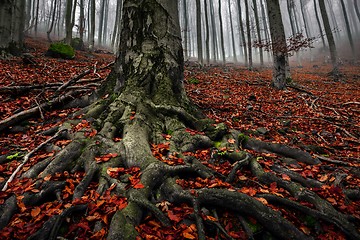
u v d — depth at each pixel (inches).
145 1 178.4
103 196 90.0
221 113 253.1
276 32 434.0
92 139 125.8
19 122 174.4
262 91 413.1
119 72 184.4
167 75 170.9
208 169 113.1
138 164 106.4
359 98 398.0
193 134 142.3
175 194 91.2
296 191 99.9
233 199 87.4
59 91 229.9
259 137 177.8
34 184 96.1
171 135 140.3
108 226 77.7
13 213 82.5
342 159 154.6
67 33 791.7
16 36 603.2
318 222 86.4
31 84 256.4
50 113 193.5
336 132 222.8
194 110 180.7
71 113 186.5
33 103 214.5
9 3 454.0
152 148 124.3
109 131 133.2
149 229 77.3
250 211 85.2
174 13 184.5
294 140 180.5
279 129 211.0
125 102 153.7
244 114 257.1
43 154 122.8
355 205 99.0
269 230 82.1
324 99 364.2
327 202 94.2
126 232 71.4
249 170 121.3
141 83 163.6
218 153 128.8
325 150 170.1
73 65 481.1
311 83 608.7
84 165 110.7
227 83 482.6
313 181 112.4
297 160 140.6
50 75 352.5
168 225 78.8
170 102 160.6
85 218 81.2
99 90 198.1
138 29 177.0
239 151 128.7
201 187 98.3
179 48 184.4
